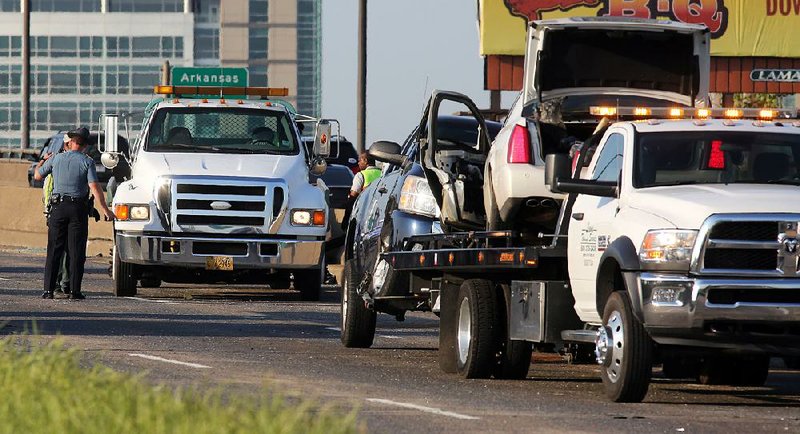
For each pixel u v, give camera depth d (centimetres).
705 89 4025
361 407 2758
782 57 11362
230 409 2042
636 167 3077
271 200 5847
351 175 9425
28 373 2469
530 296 3312
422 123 4172
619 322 2945
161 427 1936
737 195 2895
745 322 2834
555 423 2591
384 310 4281
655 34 3962
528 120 3788
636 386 2914
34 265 7950
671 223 2877
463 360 3516
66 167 5625
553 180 3084
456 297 3634
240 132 6041
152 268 5934
